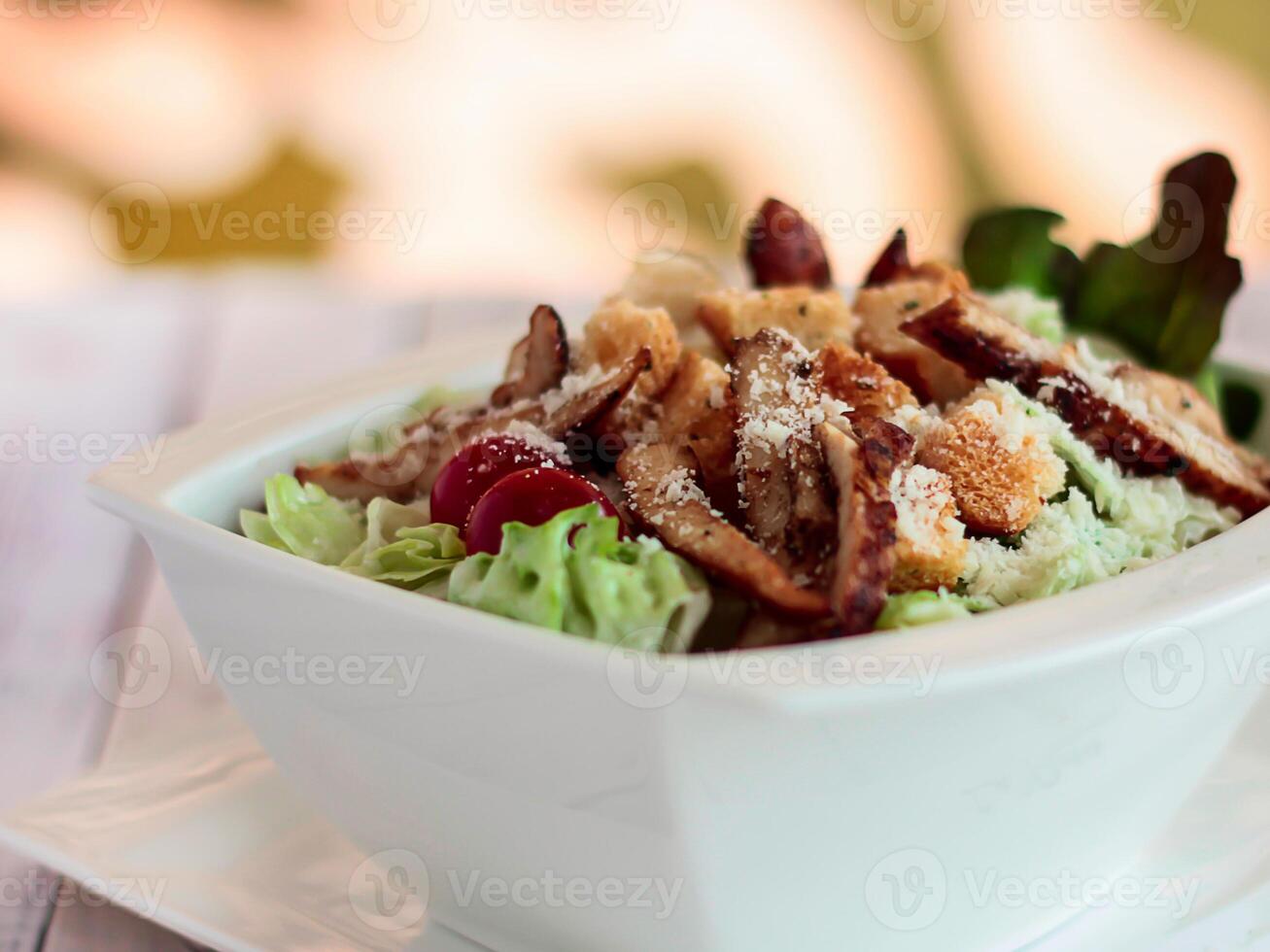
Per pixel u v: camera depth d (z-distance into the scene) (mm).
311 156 747
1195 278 389
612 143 765
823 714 247
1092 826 289
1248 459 346
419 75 748
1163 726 281
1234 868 314
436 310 574
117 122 733
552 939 293
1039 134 768
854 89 765
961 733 259
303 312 576
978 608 291
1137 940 300
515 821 278
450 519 314
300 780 308
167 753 353
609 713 255
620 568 272
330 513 327
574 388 328
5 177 732
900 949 283
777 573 272
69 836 325
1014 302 369
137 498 303
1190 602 266
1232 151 759
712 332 350
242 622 290
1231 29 745
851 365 316
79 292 622
